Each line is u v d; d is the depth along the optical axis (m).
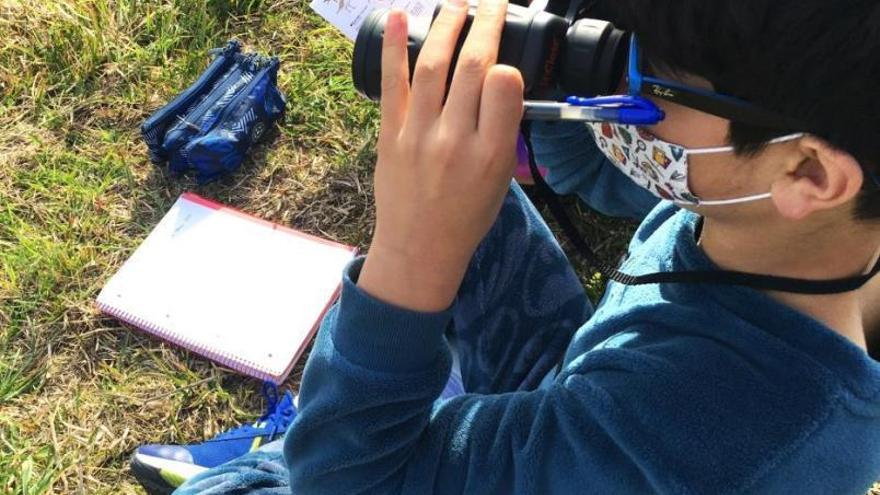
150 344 1.62
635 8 0.60
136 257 1.68
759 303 0.69
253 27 2.01
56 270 1.69
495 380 1.15
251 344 1.59
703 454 0.67
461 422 0.83
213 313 1.62
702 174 0.68
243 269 1.66
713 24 0.56
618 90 0.74
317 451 0.83
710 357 0.69
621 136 0.74
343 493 0.83
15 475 1.50
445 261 0.73
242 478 1.20
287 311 1.62
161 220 1.73
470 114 0.68
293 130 1.86
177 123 1.78
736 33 0.55
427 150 0.69
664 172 0.71
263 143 1.85
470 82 0.67
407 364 0.76
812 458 0.67
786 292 0.69
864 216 0.62
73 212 1.77
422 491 0.81
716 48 0.57
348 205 1.78
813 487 0.68
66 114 1.89
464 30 0.72
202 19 1.99
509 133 0.67
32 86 1.92
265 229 1.71
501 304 1.16
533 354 1.14
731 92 0.60
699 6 0.56
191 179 1.80
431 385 0.79
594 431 0.72
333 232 1.75
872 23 0.51
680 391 0.69
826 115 0.55
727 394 0.68
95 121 1.90
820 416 0.66
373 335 0.75
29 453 1.53
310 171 1.82
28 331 1.64
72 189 1.79
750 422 0.67
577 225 1.71
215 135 1.73
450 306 0.76
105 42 1.97
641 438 0.69
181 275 1.66
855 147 0.56
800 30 0.52
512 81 0.66
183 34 1.99
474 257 1.15
